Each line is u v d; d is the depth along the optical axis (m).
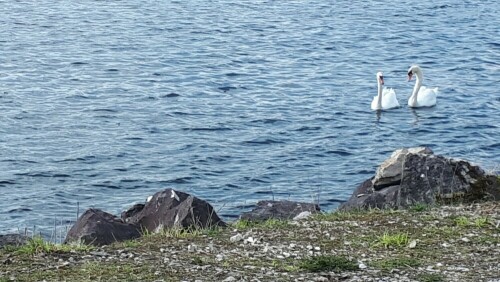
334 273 10.48
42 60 45.44
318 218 13.10
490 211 13.16
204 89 39.50
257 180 26.89
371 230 12.29
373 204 14.52
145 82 40.81
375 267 10.69
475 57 48.09
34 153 29.47
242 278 10.24
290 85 40.69
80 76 41.84
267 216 14.77
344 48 49.78
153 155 29.53
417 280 10.20
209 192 25.77
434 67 45.94
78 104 36.38
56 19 57.84
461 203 14.09
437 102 37.81
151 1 64.25
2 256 11.12
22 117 34.00
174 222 13.24
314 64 45.62
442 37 53.25
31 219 23.09
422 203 14.10
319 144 31.03
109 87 39.62
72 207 24.42
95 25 55.94
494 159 29.42
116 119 34.12
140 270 10.52
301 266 10.66
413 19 58.78
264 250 11.40
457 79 43.06
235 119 34.19
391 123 34.50
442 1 65.44
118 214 23.61
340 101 37.84
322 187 26.05
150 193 25.84
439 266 10.73
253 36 52.62
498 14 61.06
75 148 30.12
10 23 56.03
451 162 14.59
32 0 64.31
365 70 44.91
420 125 34.22
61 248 11.42
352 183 26.55
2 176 27.00
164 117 34.47
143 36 52.44
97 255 11.19
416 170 14.62
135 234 12.99
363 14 60.31
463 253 11.23
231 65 44.88
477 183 14.35
